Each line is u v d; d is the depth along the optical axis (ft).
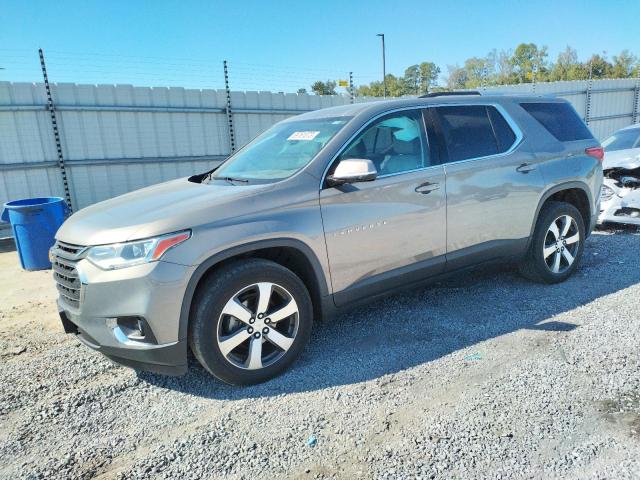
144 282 9.18
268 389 10.36
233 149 37.88
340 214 11.17
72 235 10.28
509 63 253.44
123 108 32.68
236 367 10.23
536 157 14.65
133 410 9.92
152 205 10.62
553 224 15.26
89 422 9.57
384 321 13.50
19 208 22.03
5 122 29.22
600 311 13.28
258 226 10.14
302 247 10.69
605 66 225.56
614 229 23.36
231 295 9.96
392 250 12.03
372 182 11.66
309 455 8.18
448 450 8.05
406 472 7.61
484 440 8.23
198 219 9.71
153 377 11.21
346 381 10.48
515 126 14.66
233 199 10.26
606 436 8.18
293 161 11.76
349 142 11.75
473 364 10.83
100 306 9.46
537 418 8.75
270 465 8.00
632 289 14.83
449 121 13.48
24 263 22.88
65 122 31.07
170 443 8.74
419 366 10.91
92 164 32.24
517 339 11.90
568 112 16.44
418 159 12.60
